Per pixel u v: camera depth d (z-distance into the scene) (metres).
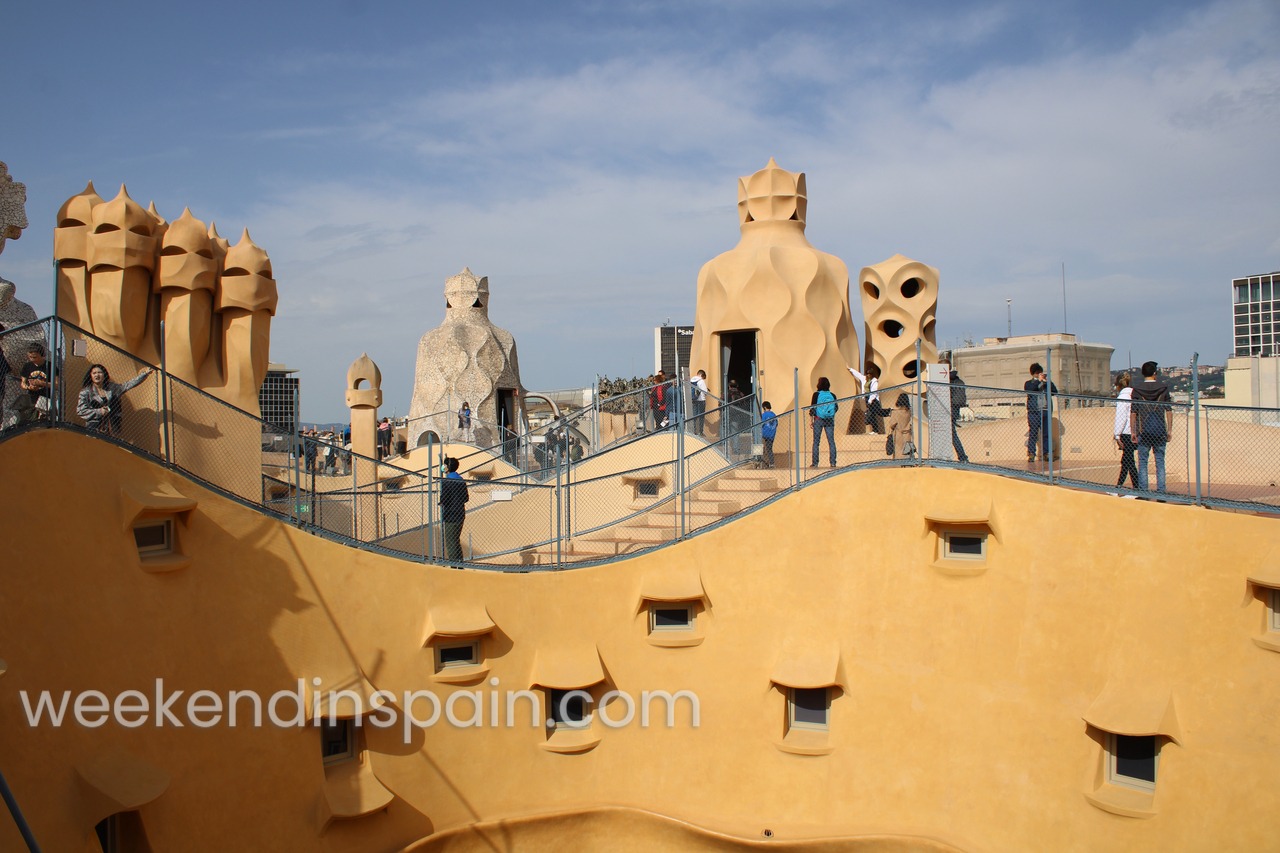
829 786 14.33
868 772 14.12
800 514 14.84
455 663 14.59
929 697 13.81
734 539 15.10
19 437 10.36
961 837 13.28
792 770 14.55
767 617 14.85
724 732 14.86
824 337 20.92
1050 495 13.08
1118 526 12.45
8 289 13.62
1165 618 11.94
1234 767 11.15
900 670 14.07
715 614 15.05
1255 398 22.48
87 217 13.41
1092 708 12.16
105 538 11.16
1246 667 11.30
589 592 15.18
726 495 16.48
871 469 14.51
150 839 11.06
